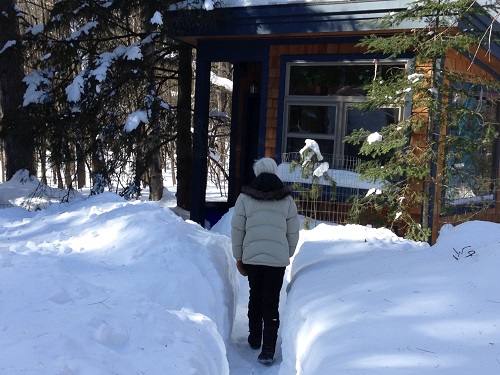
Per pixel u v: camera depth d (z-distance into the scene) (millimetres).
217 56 9250
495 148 10703
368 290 3184
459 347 2258
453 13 6555
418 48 6898
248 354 4238
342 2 7543
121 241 4395
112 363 2211
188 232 5137
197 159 9727
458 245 3713
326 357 2465
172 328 2725
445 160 7230
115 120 10391
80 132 10281
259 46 8852
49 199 11688
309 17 7887
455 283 2951
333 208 7949
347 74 8281
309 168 7293
